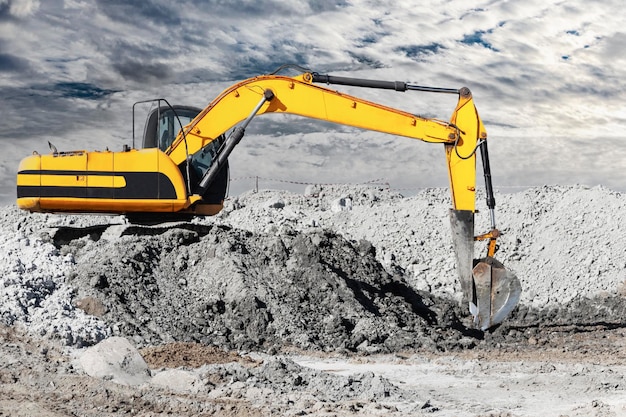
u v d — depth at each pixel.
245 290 19.23
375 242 27.64
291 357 16.84
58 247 21.05
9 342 15.13
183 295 19.31
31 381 12.70
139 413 11.29
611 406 12.01
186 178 20.73
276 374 13.51
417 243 27.45
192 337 17.39
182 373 13.18
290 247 21.55
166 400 11.91
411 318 20.81
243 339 17.75
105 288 18.39
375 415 11.45
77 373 13.34
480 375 15.20
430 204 29.97
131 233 21.55
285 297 19.77
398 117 18.95
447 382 14.47
